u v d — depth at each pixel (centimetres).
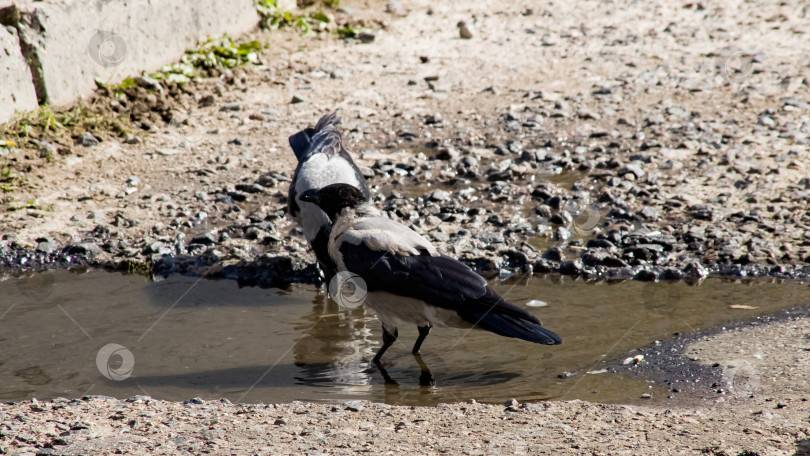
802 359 792
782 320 903
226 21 1880
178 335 926
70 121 1467
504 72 1819
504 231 1188
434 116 1580
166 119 1573
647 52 1927
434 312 859
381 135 1531
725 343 848
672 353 838
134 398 744
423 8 2239
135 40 1617
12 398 768
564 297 1005
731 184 1312
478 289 835
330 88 1730
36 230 1200
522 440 625
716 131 1509
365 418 690
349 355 887
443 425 667
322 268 1055
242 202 1305
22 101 1426
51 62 1456
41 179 1341
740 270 1055
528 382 799
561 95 1688
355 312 1003
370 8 2205
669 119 1562
